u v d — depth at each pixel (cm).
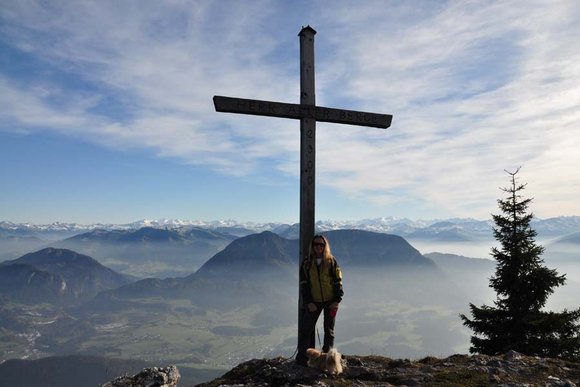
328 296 907
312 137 1033
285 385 830
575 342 1733
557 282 1883
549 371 862
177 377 1163
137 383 1099
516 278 1938
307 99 1039
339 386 805
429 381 810
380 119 1091
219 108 962
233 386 863
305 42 1055
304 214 1018
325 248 913
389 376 857
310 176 1027
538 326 1823
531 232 1980
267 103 998
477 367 886
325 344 901
